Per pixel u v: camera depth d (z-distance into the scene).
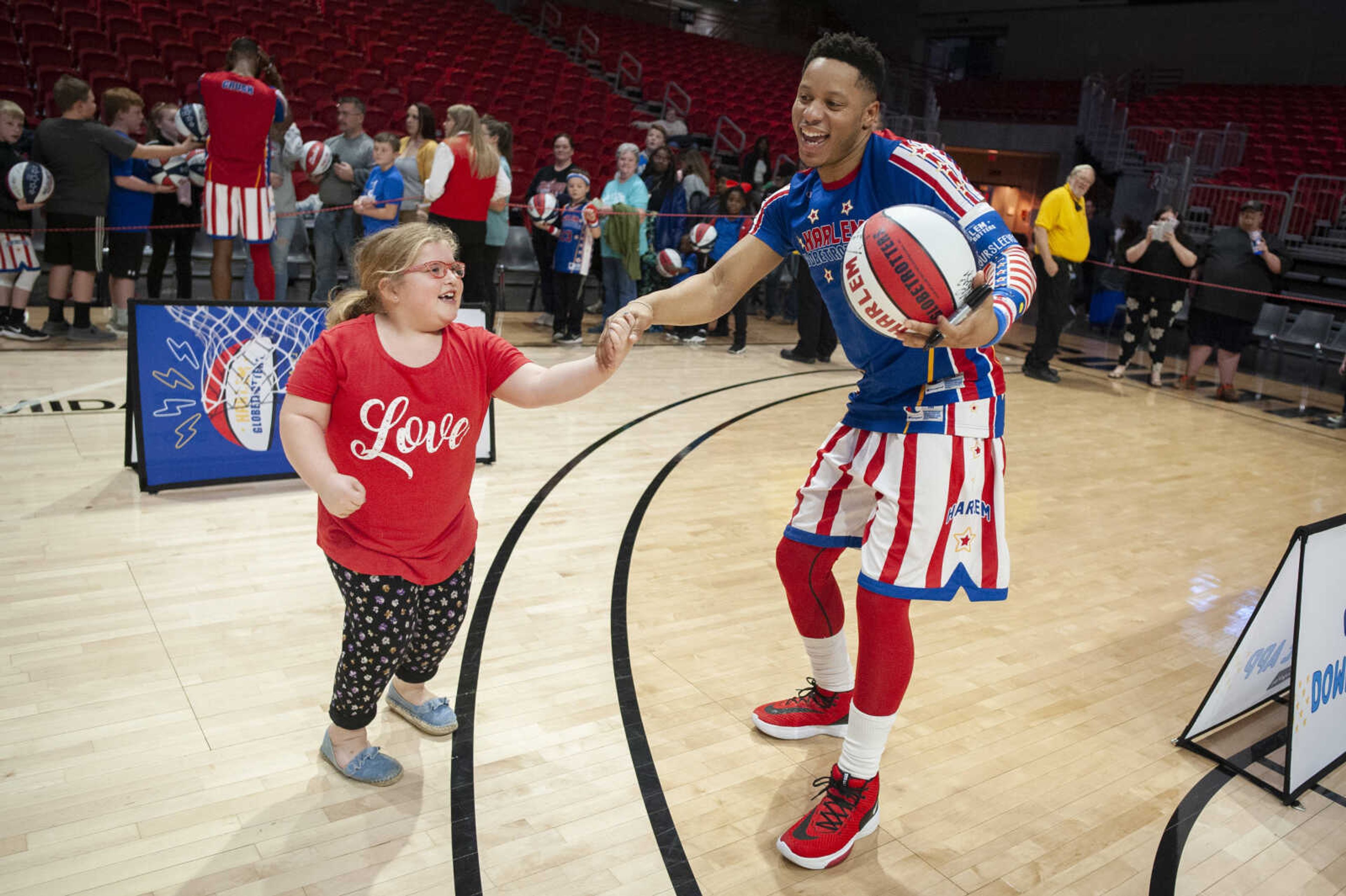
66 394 5.36
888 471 2.12
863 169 2.10
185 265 7.56
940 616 3.60
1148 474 5.75
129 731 2.47
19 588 3.19
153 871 1.99
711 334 9.56
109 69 9.63
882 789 2.47
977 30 20.59
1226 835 2.38
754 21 22.47
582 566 3.75
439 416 2.07
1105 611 3.73
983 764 2.62
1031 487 5.32
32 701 2.57
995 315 1.79
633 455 5.32
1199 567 4.27
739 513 4.51
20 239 6.21
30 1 10.15
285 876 2.00
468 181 6.76
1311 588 2.58
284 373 4.39
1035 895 2.10
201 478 4.24
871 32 22.67
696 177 9.02
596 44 16.72
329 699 2.69
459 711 2.69
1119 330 12.38
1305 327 10.31
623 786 2.40
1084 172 8.06
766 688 2.93
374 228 7.12
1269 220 12.79
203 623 3.06
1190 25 17.30
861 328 2.12
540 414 6.06
